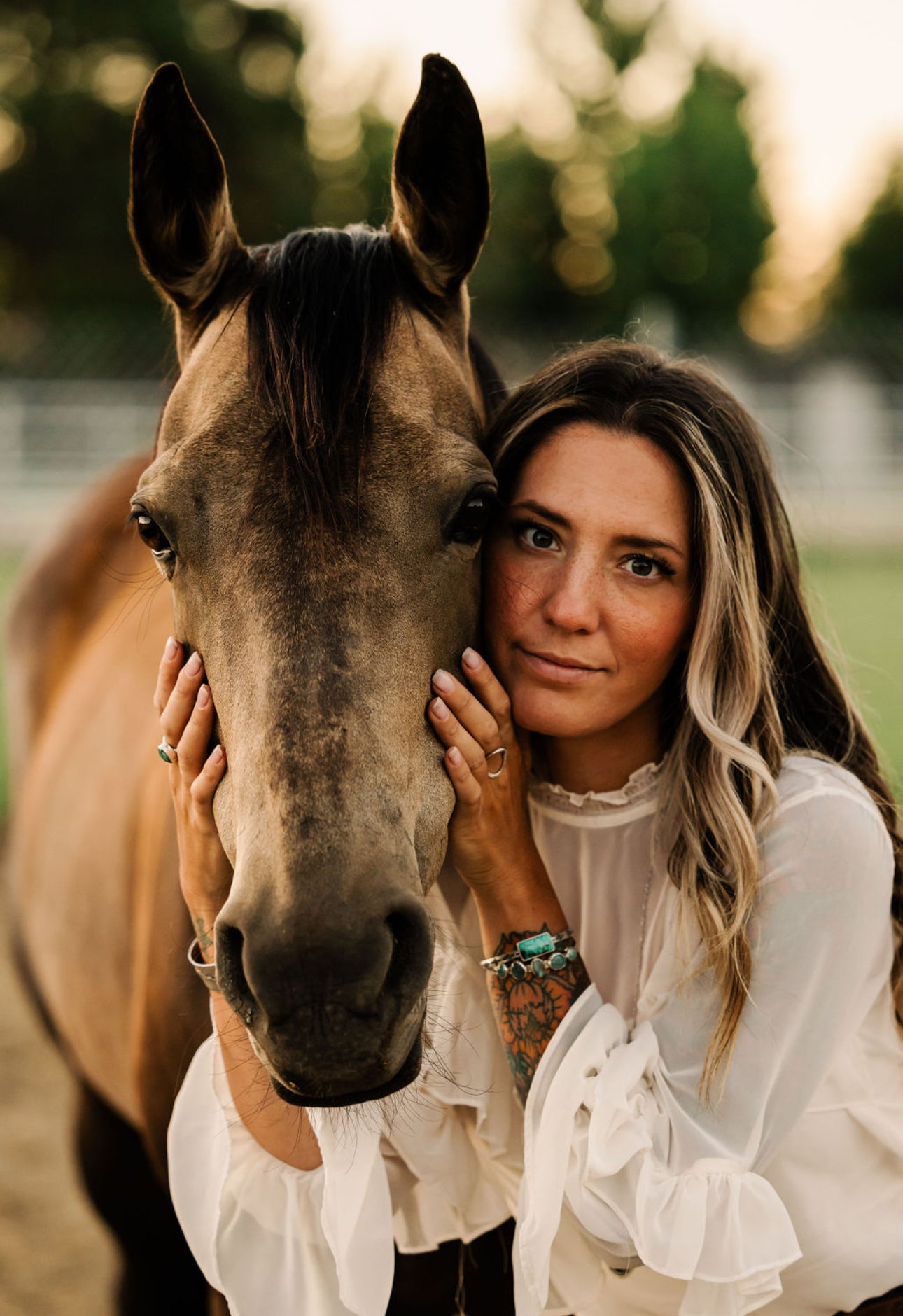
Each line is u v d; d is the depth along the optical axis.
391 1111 1.45
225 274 1.68
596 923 1.66
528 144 29.58
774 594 1.67
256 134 25.14
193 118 1.62
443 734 1.41
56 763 2.81
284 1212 1.51
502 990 1.51
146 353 19.38
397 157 1.63
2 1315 2.64
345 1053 1.15
